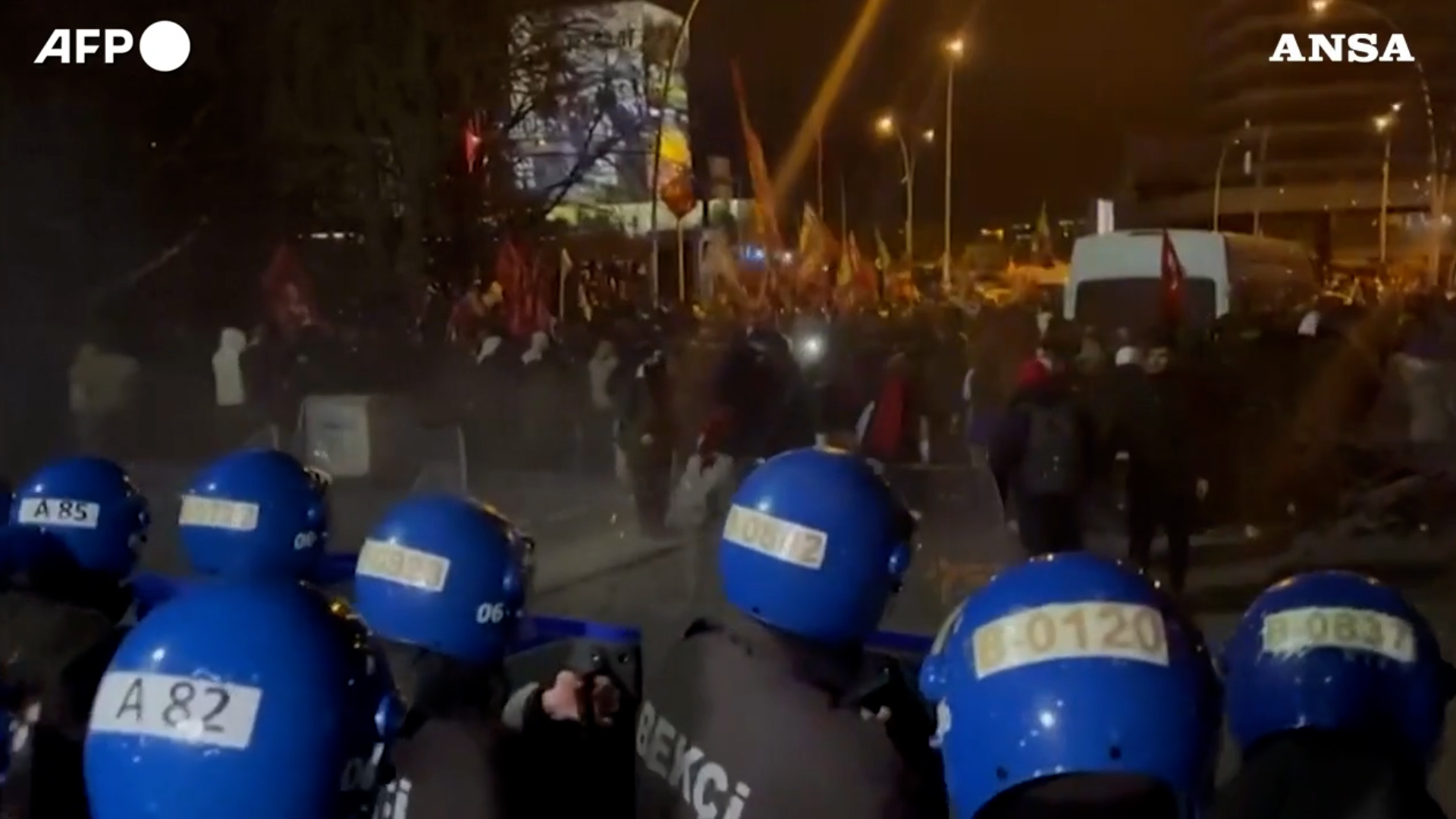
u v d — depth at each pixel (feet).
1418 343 51.70
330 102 87.25
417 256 87.71
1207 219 214.07
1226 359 44.06
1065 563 6.46
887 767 8.07
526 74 102.89
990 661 6.23
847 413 56.39
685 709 8.45
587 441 61.05
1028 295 98.02
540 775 10.18
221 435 61.57
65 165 80.07
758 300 88.53
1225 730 7.62
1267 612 7.55
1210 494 43.88
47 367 70.79
